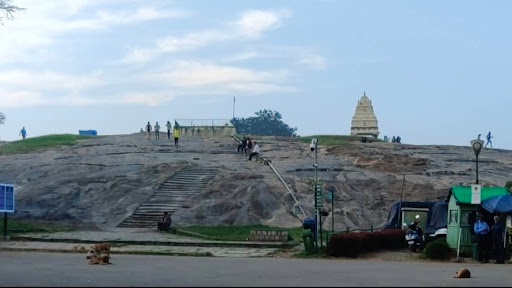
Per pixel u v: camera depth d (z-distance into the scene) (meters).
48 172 65.38
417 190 60.16
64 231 47.72
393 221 44.34
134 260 33.31
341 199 57.12
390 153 75.06
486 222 35.59
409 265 31.55
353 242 35.84
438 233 39.44
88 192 58.53
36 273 25.52
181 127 95.94
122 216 53.31
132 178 61.28
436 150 80.44
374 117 116.50
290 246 40.69
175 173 62.66
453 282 23.45
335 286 21.61
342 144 81.75
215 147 79.44
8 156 74.88
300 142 84.38
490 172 69.69
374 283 22.75
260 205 54.34
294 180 60.59
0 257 34.50
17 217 53.28
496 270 29.22
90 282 22.36
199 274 25.77
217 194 56.31
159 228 49.06
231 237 44.28
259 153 71.81
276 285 21.81
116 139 85.62
